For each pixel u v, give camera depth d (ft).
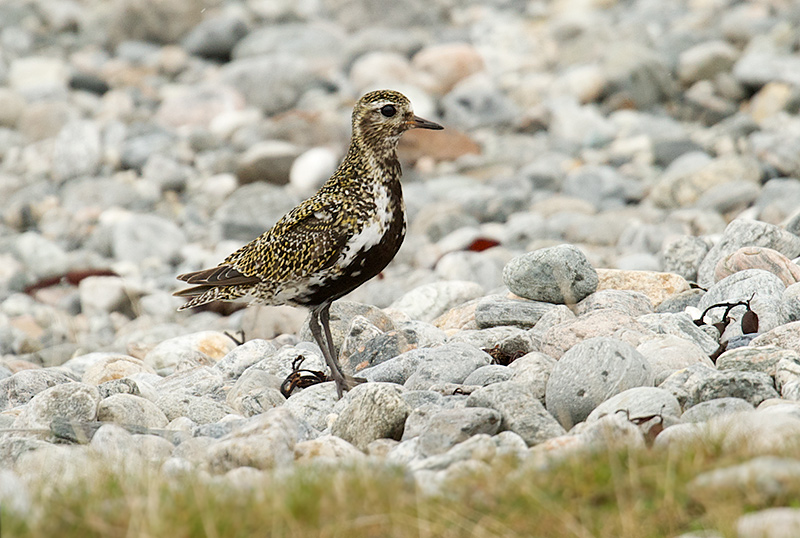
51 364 49.88
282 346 43.50
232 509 21.22
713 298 38.88
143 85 106.11
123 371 39.47
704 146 78.95
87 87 103.81
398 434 29.99
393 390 29.89
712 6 110.52
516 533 20.71
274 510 20.95
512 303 40.40
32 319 56.80
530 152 83.97
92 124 86.28
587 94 92.48
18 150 89.97
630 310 39.11
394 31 111.04
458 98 93.40
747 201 63.98
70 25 125.49
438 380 33.55
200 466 26.48
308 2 128.57
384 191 35.50
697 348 32.48
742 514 20.31
